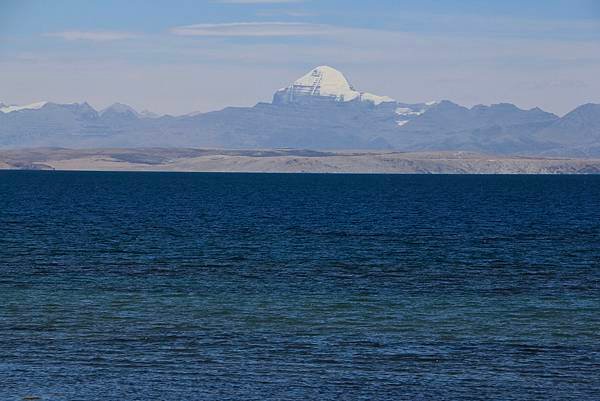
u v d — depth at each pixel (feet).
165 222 627.46
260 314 274.36
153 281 340.18
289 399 186.80
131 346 229.66
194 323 259.60
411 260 411.54
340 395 189.88
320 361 216.54
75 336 240.32
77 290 316.60
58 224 597.93
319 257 421.18
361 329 253.44
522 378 203.72
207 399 186.19
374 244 482.28
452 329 254.47
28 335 240.94
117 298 300.81
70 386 193.88
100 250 442.09
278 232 552.41
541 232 564.30
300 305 290.76
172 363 213.05
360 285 334.65
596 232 564.71
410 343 236.43
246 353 223.30
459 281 347.15
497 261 409.69
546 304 296.10
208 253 434.30
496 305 293.64
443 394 191.42
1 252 426.92
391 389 194.49
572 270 380.58
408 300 302.25
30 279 341.62
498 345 234.79
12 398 185.26
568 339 242.37
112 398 185.98
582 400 188.85
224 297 304.71
